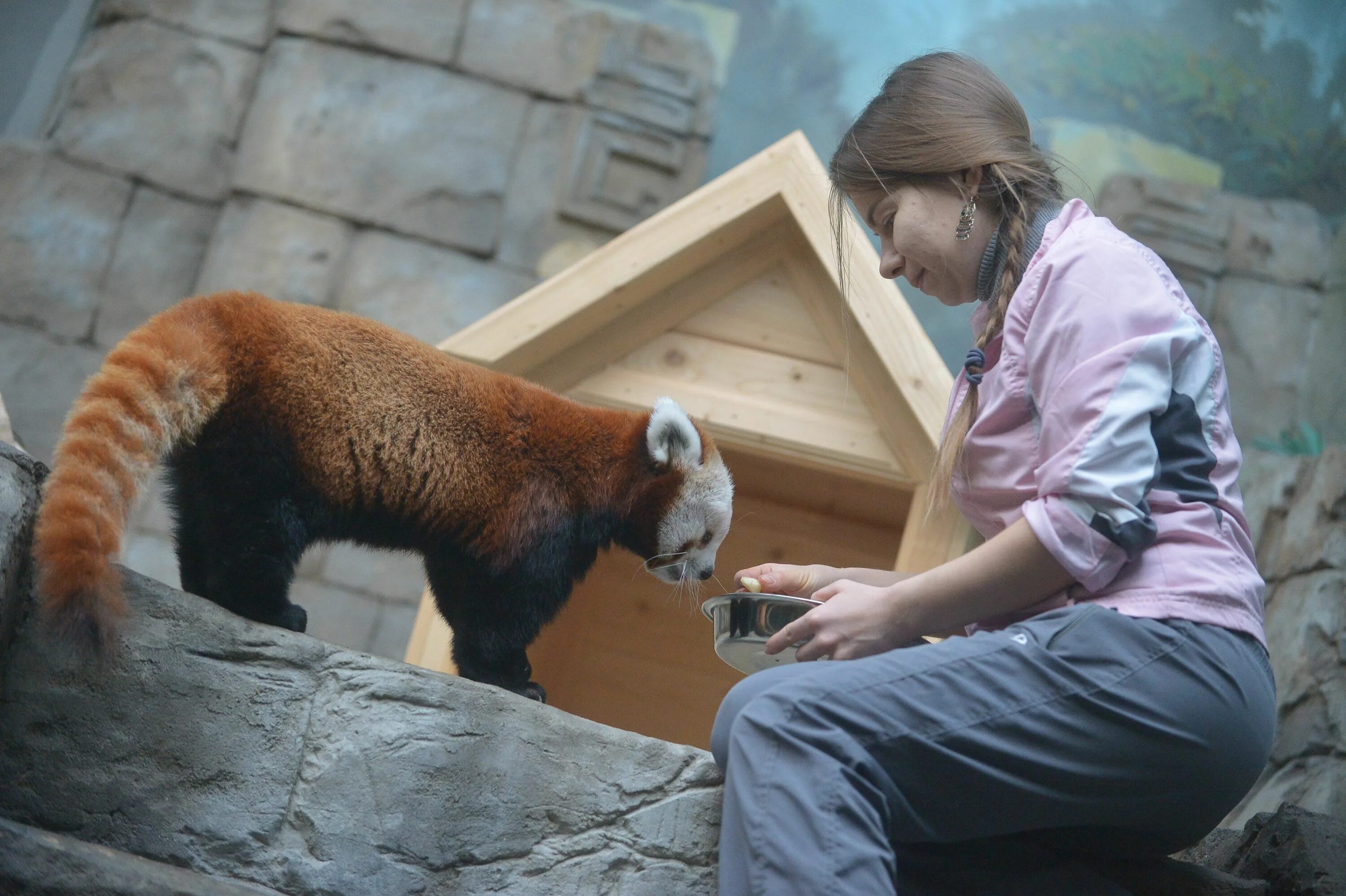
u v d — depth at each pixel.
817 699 1.53
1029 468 1.75
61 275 6.38
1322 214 7.35
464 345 3.41
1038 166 1.91
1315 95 7.64
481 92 6.86
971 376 1.88
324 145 6.65
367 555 6.17
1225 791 1.63
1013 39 7.70
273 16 6.89
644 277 3.41
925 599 1.67
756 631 1.99
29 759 1.73
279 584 2.08
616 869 1.83
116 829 1.74
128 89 6.66
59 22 7.07
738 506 4.07
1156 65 7.70
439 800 1.82
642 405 3.51
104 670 1.78
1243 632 1.60
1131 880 1.99
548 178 6.83
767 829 1.45
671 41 7.20
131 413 1.83
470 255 6.67
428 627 3.35
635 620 4.09
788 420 3.45
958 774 1.54
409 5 6.88
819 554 4.05
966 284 1.96
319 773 1.81
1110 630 1.56
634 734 1.90
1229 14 7.82
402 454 2.18
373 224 6.61
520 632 2.36
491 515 2.29
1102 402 1.58
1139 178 7.33
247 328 2.08
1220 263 7.17
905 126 1.92
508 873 1.81
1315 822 2.18
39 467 1.87
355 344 2.20
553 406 2.52
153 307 6.43
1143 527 1.56
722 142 7.16
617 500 2.59
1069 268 1.70
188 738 1.79
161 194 6.58
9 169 6.46
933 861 1.79
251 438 2.04
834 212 2.54
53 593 1.56
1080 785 1.57
